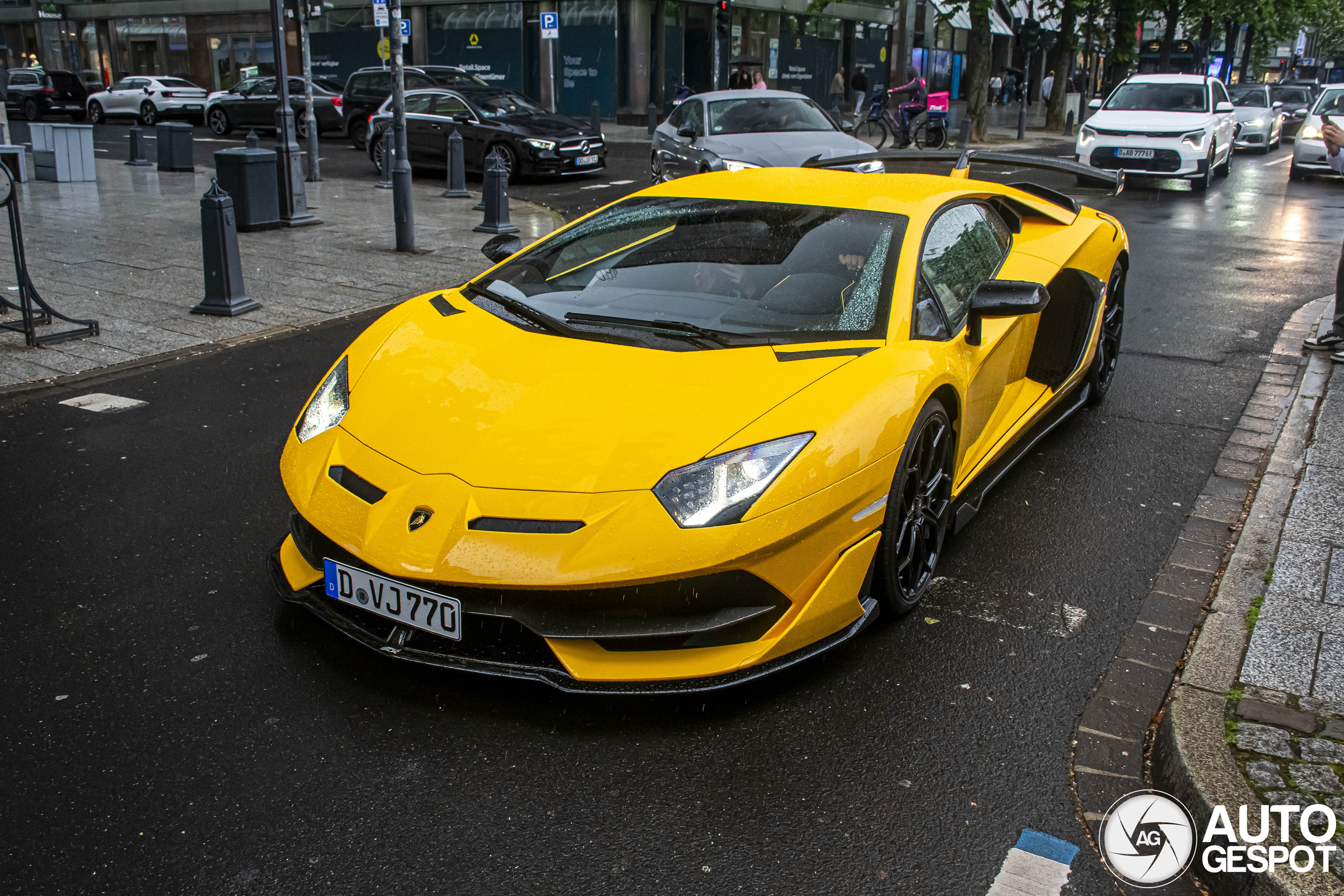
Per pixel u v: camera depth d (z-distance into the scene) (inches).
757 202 149.4
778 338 119.8
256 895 81.4
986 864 86.6
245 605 126.8
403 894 81.8
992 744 102.3
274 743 100.0
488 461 103.6
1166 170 595.8
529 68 1231.5
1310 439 186.4
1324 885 79.6
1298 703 104.0
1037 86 1968.5
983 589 134.3
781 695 109.4
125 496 160.4
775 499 100.0
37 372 224.2
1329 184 654.5
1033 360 180.2
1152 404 213.0
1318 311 295.3
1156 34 1860.2
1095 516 157.6
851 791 95.0
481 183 617.6
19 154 543.2
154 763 96.9
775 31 1369.3
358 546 102.7
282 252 375.2
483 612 98.8
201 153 746.2
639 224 150.7
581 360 116.6
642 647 101.6
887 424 110.6
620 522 97.3
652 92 1216.8
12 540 144.2
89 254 355.9
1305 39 2655.0
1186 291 324.5
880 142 1003.3
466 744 100.4
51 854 85.1
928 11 1588.3
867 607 114.7
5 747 98.8
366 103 754.8
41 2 1605.6
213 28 1462.8
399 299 306.3
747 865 85.7
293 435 124.0
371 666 113.4
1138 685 112.7
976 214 161.9
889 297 126.3
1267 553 140.3
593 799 93.1
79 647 116.6
